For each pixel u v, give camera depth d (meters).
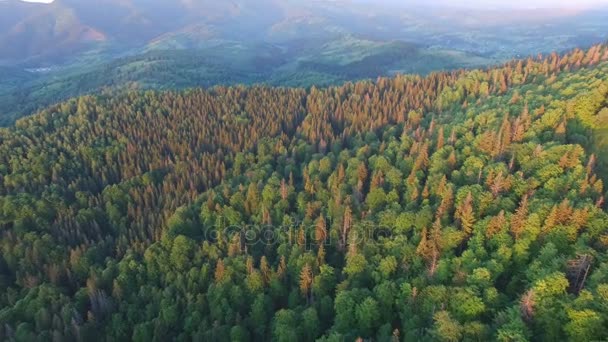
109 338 93.62
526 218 92.06
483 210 101.38
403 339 79.31
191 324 93.56
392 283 86.19
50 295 103.12
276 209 127.19
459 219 100.56
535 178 106.88
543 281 72.81
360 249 101.00
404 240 97.75
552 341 68.62
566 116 131.00
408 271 92.62
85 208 147.75
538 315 71.12
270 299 96.56
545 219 91.19
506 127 127.19
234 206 131.88
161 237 118.88
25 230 131.00
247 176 153.62
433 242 94.06
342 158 149.38
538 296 72.06
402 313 83.06
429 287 82.06
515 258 86.88
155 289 103.06
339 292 90.00
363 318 83.50
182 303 99.62
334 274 97.81
